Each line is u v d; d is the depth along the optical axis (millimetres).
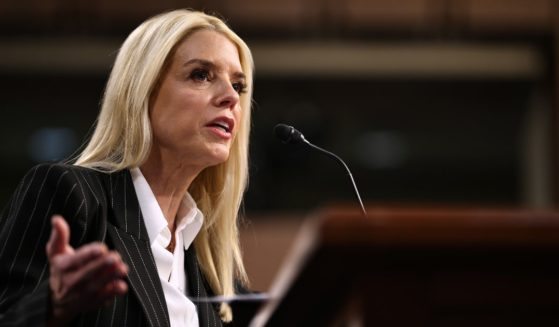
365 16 15258
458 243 2867
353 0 15281
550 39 15523
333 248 2852
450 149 16875
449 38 15469
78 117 16234
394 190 16812
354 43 15398
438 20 15352
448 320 2971
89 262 3311
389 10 15297
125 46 4855
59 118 16234
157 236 4645
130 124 4699
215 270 5211
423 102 16219
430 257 2932
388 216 2844
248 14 15117
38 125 16266
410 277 2965
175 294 4562
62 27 15078
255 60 15391
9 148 16312
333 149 16281
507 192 16953
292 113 15781
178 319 4527
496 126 16734
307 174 15594
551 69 15594
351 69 15531
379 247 2863
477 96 16094
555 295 2973
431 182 16922
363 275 2961
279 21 15164
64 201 4219
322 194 15953
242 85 5066
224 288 5168
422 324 2951
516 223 2867
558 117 15664
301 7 15211
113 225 4441
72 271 3332
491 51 15578
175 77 4789
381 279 2961
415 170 16859
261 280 13359
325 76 15602
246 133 5262
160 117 4750
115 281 3418
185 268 4973
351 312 3168
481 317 2980
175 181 4852
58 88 15695
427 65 15594
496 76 15672
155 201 4688
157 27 4840
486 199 16969
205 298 4867
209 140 4746
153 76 4707
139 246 4445
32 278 3969
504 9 15414
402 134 16656
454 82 15805
